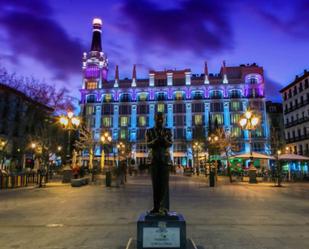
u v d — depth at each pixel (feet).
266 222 26.18
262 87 254.88
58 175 137.49
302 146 188.34
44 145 86.99
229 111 253.85
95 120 263.70
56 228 23.98
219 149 129.49
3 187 65.41
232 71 269.23
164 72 269.44
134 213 31.14
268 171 111.75
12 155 124.67
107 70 297.94
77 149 139.23
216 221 26.68
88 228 23.90
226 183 83.82
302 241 19.75
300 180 99.66
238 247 18.34
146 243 14.90
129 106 264.11
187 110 257.96
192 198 45.52
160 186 16.15
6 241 20.04
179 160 247.91
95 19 291.17
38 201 42.34
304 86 189.47
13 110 121.70
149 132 17.04
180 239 14.90
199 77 268.21
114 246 18.69
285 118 215.10
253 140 240.32
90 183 83.15
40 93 106.01
